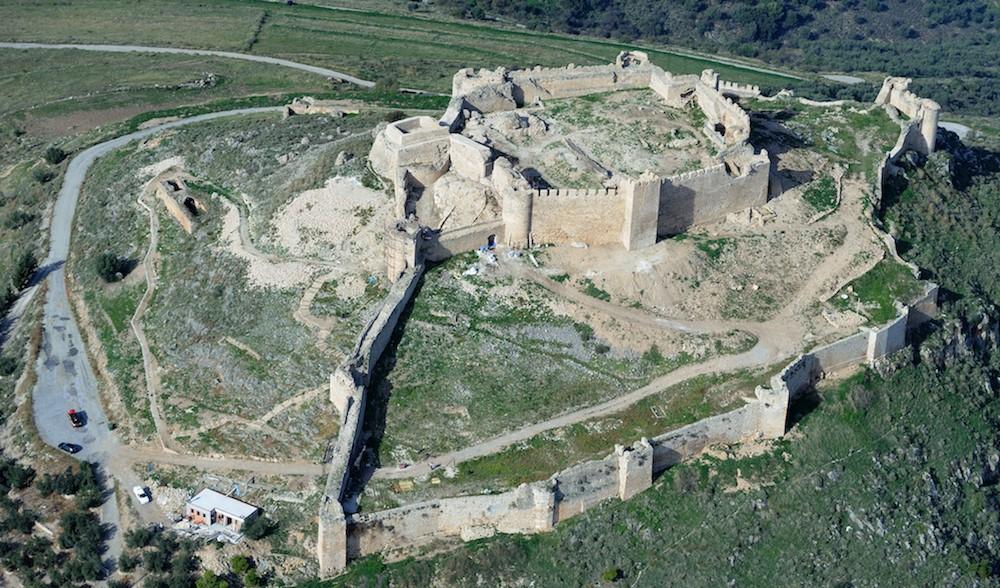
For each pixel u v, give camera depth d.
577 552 125.88
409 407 136.00
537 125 165.00
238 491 131.88
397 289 145.25
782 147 170.38
